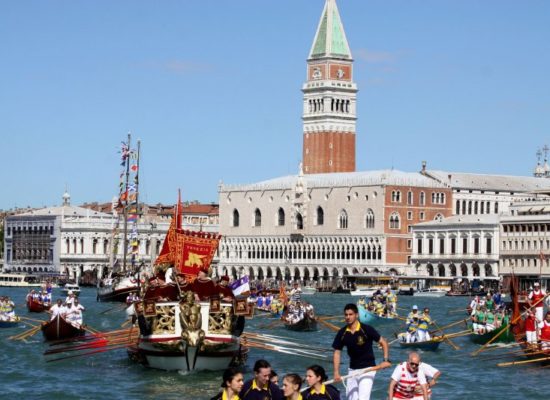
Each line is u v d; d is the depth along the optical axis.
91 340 110.50
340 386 83.75
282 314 153.75
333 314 196.50
